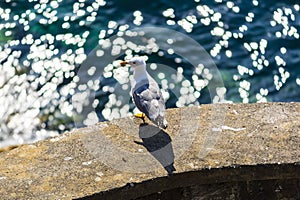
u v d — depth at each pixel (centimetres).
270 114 589
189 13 1416
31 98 1191
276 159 533
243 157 536
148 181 518
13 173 527
